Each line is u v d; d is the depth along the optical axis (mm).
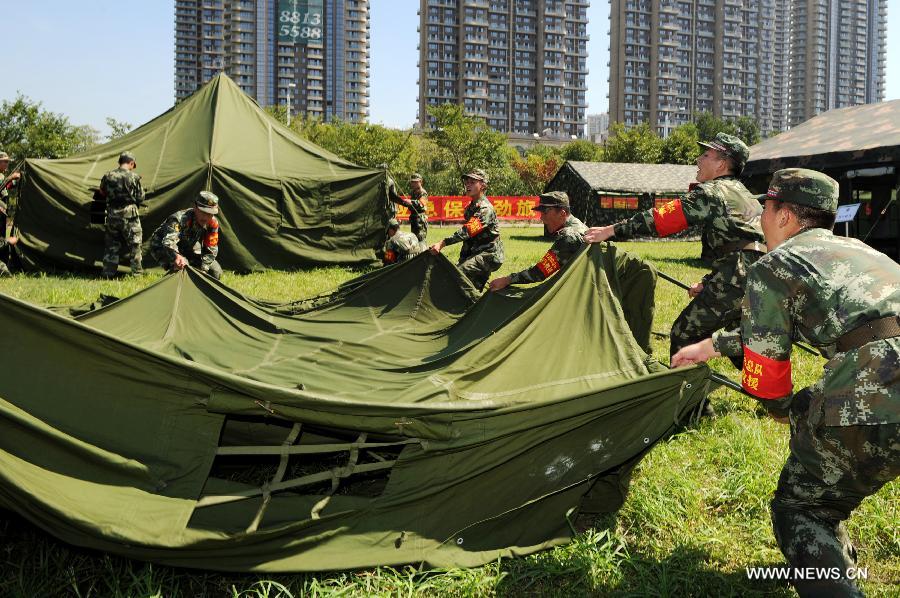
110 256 11047
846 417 2346
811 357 6574
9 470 2533
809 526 2535
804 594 2490
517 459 3158
